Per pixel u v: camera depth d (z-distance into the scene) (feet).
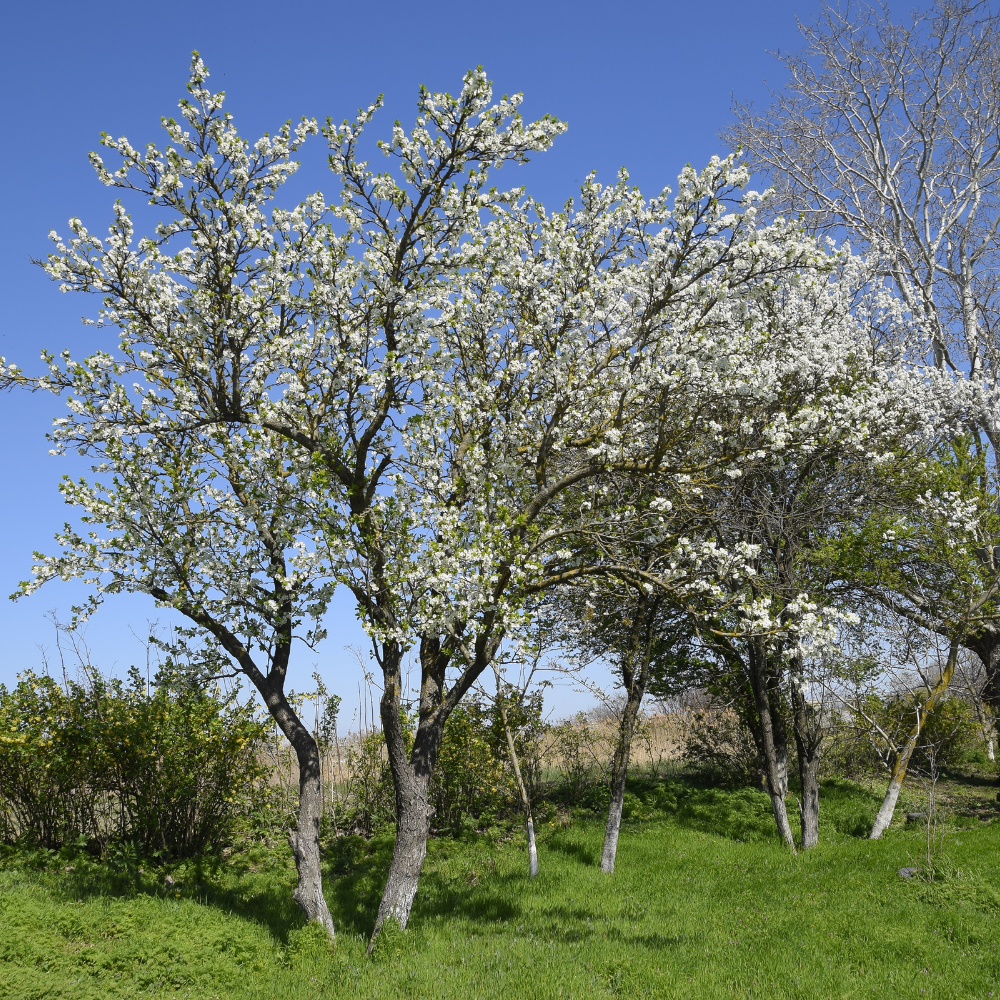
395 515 29.40
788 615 37.86
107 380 28.50
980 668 60.39
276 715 30.60
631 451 33.32
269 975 25.49
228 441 29.37
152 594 29.50
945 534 44.27
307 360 30.63
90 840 37.63
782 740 49.34
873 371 52.16
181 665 31.48
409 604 27.91
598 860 40.91
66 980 22.65
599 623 46.03
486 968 25.98
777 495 43.37
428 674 32.24
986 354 62.39
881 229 67.05
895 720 47.52
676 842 43.78
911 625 47.47
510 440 32.40
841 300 54.19
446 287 29.60
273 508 30.37
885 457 39.01
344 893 35.12
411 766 30.35
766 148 71.87
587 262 30.91
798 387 43.65
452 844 44.47
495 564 27.81
